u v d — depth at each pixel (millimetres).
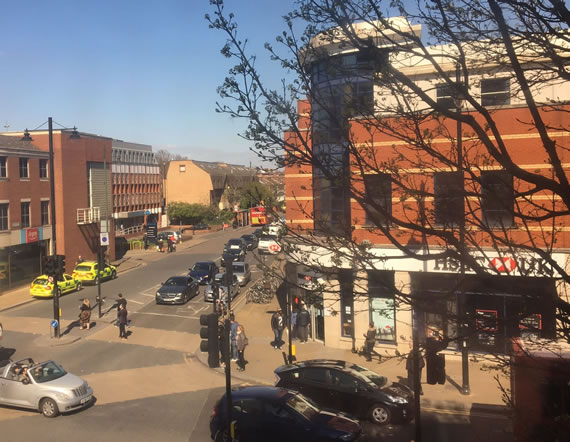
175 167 80875
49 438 12344
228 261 17891
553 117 15828
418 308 5453
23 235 33938
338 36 5336
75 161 40219
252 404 11852
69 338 22047
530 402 7195
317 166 5266
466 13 5090
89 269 35344
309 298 5676
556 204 14203
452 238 5195
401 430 12898
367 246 5566
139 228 66750
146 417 13781
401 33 5133
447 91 5910
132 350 20719
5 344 21438
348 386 13766
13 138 35125
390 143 14844
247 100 5223
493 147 4828
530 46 5367
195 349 20859
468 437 12336
